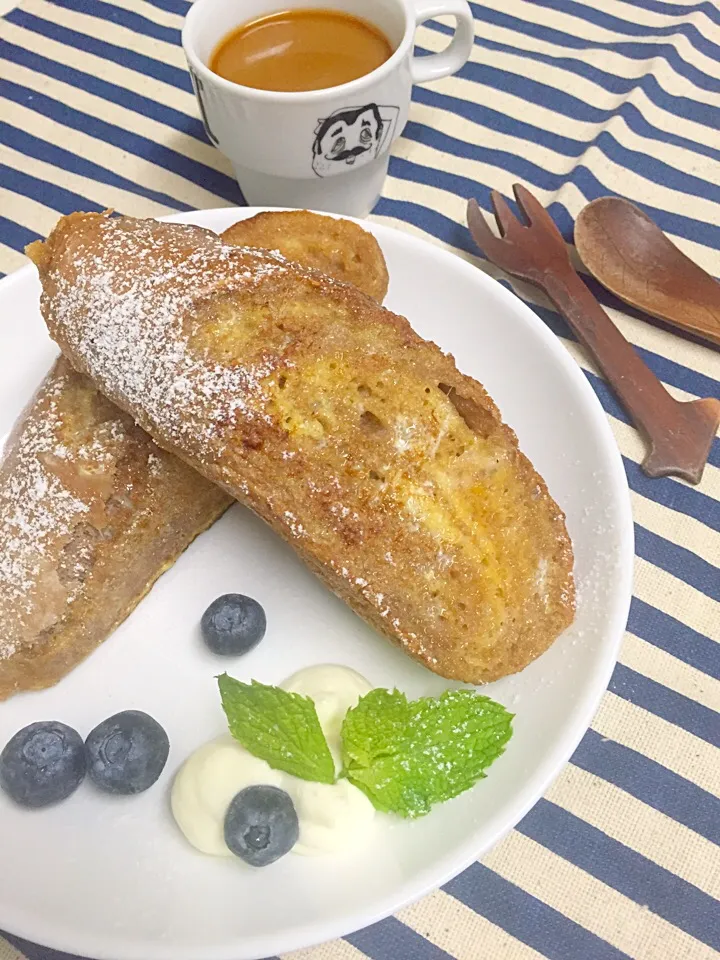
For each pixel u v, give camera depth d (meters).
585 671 0.15
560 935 0.15
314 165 0.21
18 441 0.17
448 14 0.21
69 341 0.17
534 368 0.18
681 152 0.25
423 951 0.14
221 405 0.15
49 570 0.16
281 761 0.14
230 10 0.21
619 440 0.20
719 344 0.21
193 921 0.13
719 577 0.18
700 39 0.28
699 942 0.14
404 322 0.16
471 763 0.14
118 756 0.14
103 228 0.17
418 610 0.15
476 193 0.24
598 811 0.16
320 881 0.14
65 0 0.29
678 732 0.16
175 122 0.26
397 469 0.15
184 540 0.18
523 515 0.16
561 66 0.27
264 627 0.17
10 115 0.27
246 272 0.16
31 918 0.13
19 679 0.16
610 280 0.22
